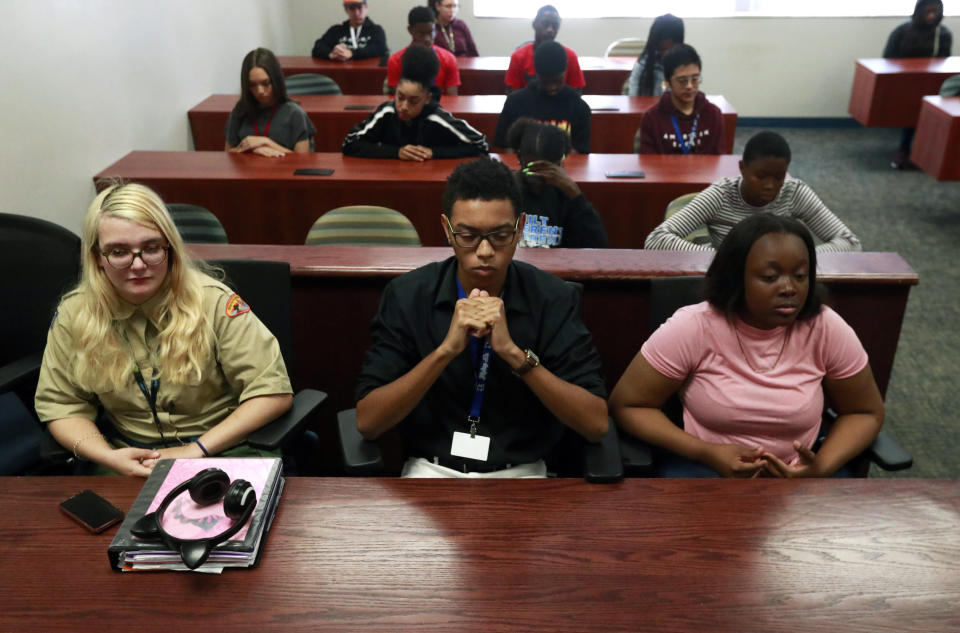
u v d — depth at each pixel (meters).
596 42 7.22
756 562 1.19
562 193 2.57
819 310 1.64
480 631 1.07
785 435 1.68
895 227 4.93
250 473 1.33
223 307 1.64
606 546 1.23
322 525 1.27
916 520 1.29
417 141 3.72
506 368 1.55
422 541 1.24
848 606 1.11
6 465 1.75
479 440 1.56
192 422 1.68
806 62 7.13
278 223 3.51
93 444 1.55
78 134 3.29
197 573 1.17
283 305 1.83
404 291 1.60
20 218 1.96
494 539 1.24
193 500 1.25
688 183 3.40
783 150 2.41
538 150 2.49
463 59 6.27
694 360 1.68
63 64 3.17
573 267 2.08
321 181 3.41
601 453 1.47
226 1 5.34
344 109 4.68
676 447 1.65
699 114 3.90
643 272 2.06
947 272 4.27
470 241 1.44
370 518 1.29
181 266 1.59
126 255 1.50
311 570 1.17
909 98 5.81
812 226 2.56
